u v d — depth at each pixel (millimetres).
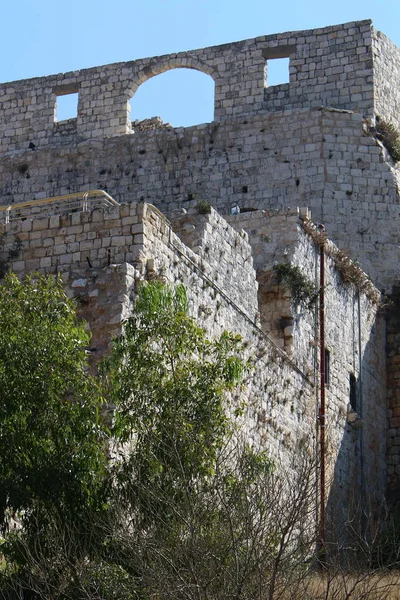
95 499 26547
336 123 52750
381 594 28094
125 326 28797
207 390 28266
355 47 54312
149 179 54156
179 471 26781
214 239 37000
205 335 34781
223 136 53750
